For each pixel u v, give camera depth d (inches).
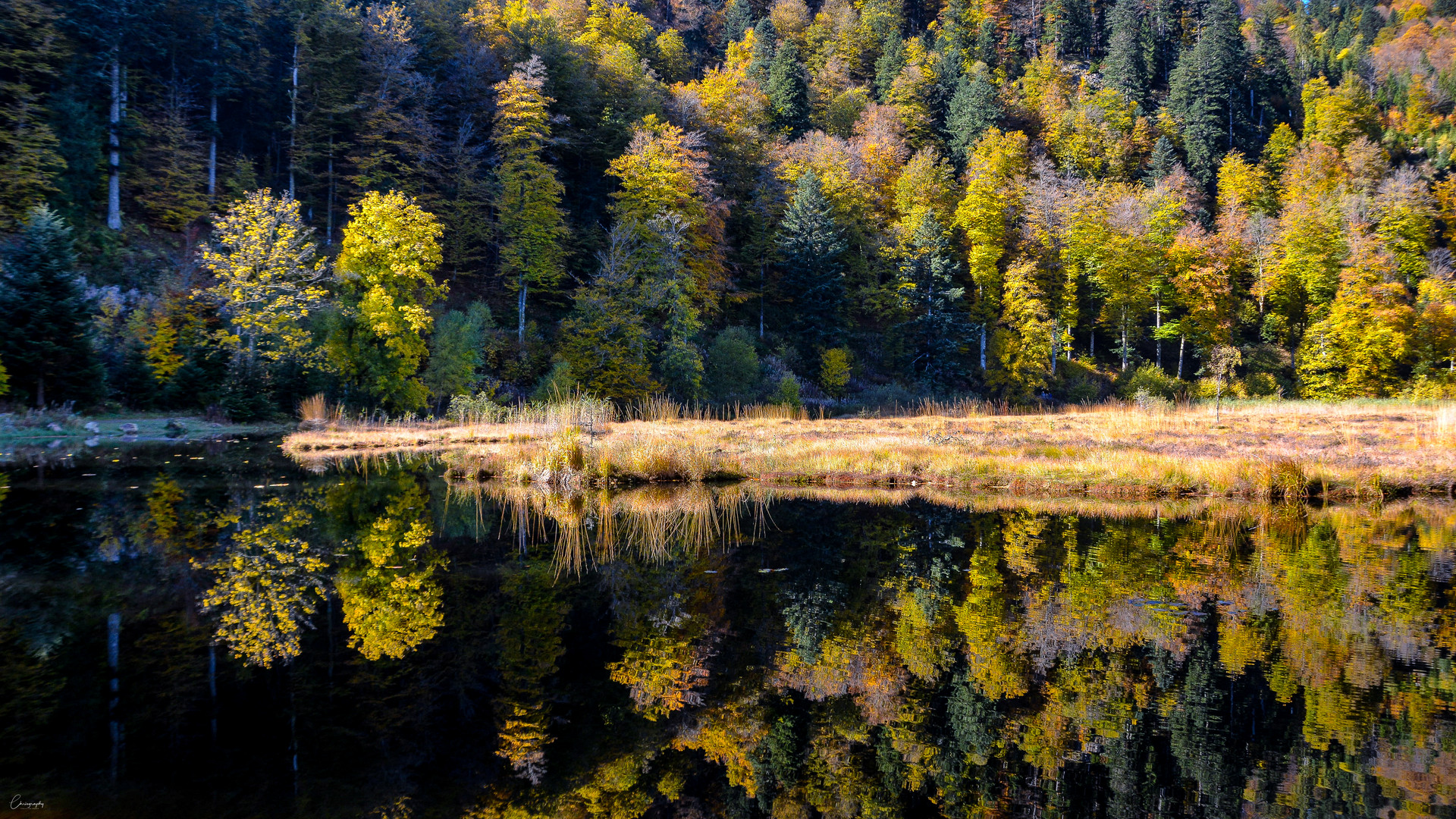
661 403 1499.8
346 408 1275.8
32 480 639.1
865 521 528.1
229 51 1695.4
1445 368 1879.9
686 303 1742.1
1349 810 163.8
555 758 191.2
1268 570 387.5
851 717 219.8
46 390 1056.2
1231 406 1608.0
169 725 198.8
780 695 237.5
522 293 1663.4
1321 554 426.3
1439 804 167.2
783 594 350.6
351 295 1305.4
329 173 1740.9
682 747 200.8
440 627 291.9
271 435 1099.3
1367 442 935.7
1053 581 371.6
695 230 1963.6
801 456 802.2
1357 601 330.6
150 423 1089.4
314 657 254.8
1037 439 974.4
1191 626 297.0
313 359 1286.9
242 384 1205.1
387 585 350.0
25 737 189.0
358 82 1822.1
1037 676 250.2
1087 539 468.4
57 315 1032.2
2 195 1243.8
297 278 1338.6
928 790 177.6
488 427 1143.0
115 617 290.0
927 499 621.3
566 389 1393.9
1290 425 1161.4
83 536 431.8
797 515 549.6
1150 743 200.2
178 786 166.7
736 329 1863.9
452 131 1939.0
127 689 221.5
